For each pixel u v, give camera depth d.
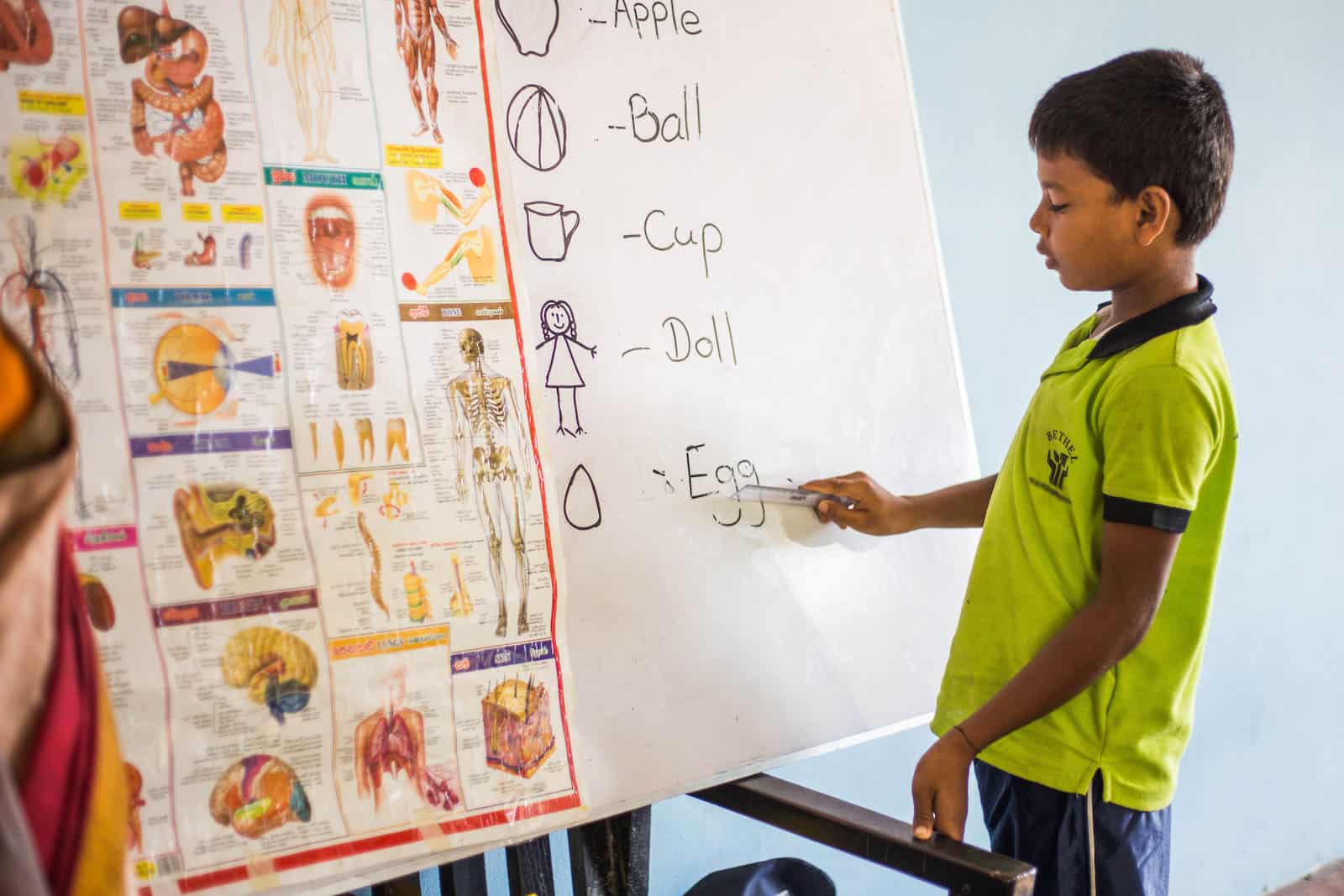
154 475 0.84
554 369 1.03
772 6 1.21
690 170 1.14
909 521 1.21
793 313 1.19
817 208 1.22
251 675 0.86
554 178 1.04
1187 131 0.97
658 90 1.12
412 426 0.94
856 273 1.24
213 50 0.88
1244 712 2.20
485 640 0.96
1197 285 1.05
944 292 1.31
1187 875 2.15
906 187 1.29
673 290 1.11
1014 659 1.11
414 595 0.93
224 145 0.88
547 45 1.05
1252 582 2.18
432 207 0.97
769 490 1.15
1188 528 1.06
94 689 0.53
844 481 1.19
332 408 0.91
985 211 1.77
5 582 0.45
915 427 1.28
